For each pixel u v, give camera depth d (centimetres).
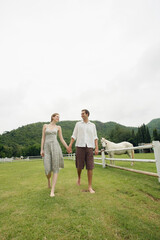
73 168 616
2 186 326
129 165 647
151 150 3594
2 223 156
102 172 480
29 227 147
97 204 199
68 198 224
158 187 272
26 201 218
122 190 263
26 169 689
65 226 147
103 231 138
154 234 134
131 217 164
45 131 280
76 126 314
